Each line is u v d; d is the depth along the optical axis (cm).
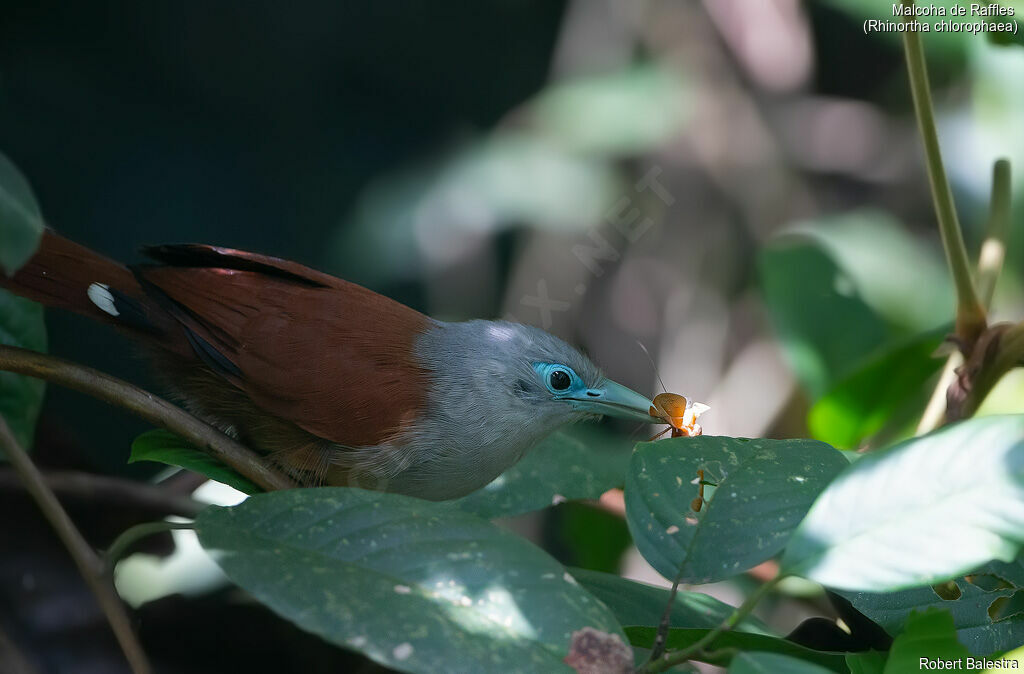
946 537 403
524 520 1519
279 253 1822
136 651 437
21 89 1678
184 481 702
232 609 618
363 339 748
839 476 431
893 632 506
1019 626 500
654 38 1705
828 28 1775
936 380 877
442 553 425
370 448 732
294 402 714
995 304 1348
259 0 1847
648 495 474
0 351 556
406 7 1923
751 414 1595
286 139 1877
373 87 1934
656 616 552
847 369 880
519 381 795
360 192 1875
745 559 445
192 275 728
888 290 1532
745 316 1652
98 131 1728
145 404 570
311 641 609
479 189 1673
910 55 613
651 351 1659
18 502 604
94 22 1734
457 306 1730
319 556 425
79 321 1557
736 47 1688
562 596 410
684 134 1661
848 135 1720
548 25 1962
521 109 1747
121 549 450
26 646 558
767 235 1669
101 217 1705
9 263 386
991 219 741
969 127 1561
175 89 1803
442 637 388
